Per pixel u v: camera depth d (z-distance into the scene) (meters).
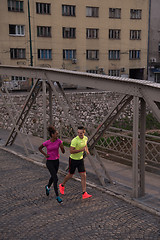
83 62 37.25
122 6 38.34
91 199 6.00
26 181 7.13
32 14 33.50
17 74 9.13
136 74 42.53
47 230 4.76
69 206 5.68
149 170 9.32
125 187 6.59
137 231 4.68
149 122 21.72
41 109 15.16
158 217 5.16
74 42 36.34
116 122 20.58
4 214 5.38
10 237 4.57
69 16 35.53
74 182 7.04
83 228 4.80
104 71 38.59
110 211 5.43
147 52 41.06
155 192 6.28
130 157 11.63
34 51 34.25
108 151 12.89
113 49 38.78
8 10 32.34
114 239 4.45
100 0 36.88
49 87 8.30
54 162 6.07
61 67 36.00
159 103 5.48
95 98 19.72
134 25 39.56
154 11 40.81
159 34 41.69
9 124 14.73
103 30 37.72
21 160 9.05
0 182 7.07
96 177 7.33
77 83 6.86
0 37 32.44
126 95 5.91
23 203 5.85
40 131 12.87
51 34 34.91
